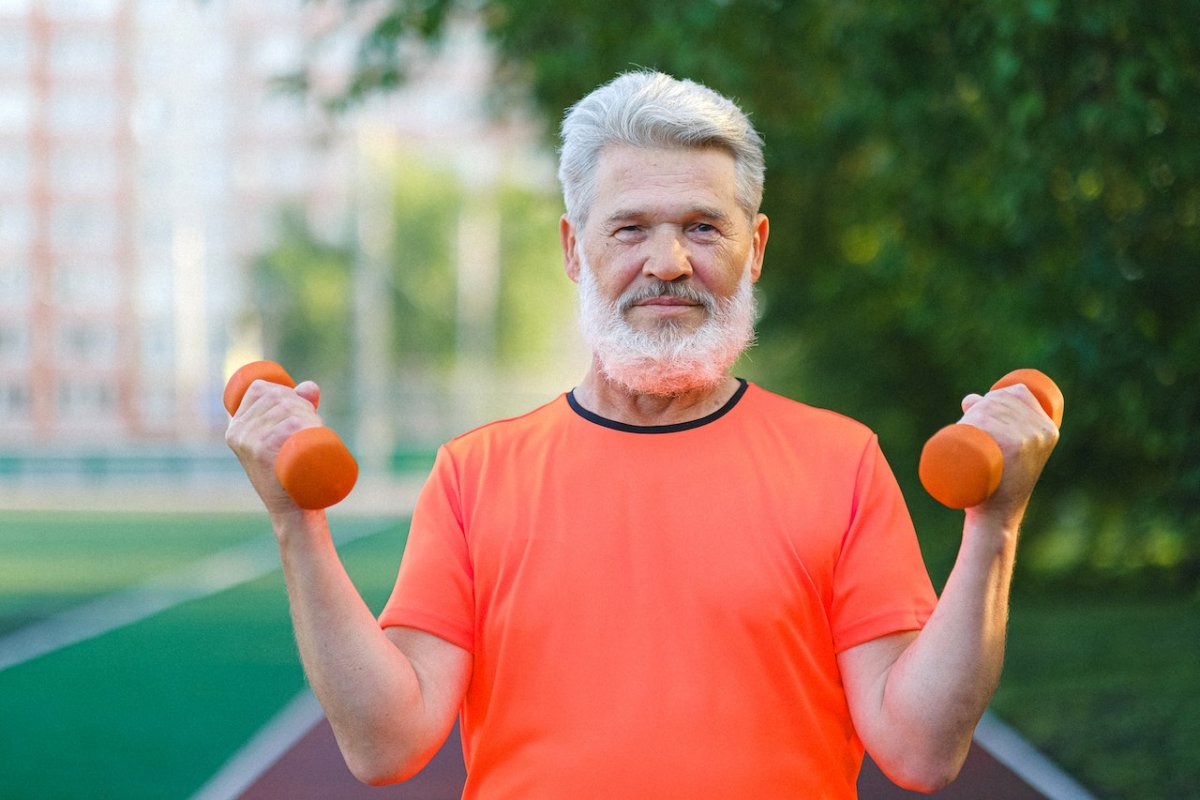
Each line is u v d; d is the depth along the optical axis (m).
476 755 2.14
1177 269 7.20
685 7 7.83
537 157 11.71
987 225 8.88
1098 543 13.30
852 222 11.88
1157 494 8.90
